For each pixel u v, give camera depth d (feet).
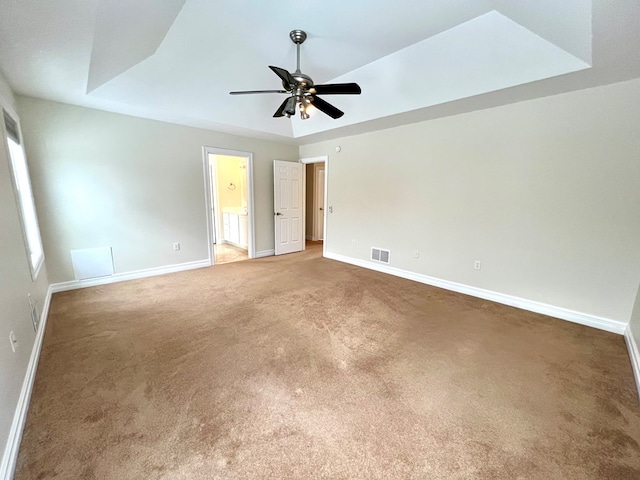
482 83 8.48
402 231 13.61
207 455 4.39
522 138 9.61
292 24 7.56
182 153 13.69
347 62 9.69
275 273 14.23
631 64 6.62
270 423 5.02
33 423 4.90
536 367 6.72
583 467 4.27
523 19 6.57
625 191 8.01
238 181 22.59
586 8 5.08
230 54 9.15
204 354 7.09
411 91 10.02
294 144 18.19
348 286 12.34
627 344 7.68
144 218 12.96
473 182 10.96
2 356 4.59
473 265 11.33
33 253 9.20
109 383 5.96
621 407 5.46
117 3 5.24
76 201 11.19
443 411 5.35
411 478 4.09
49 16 4.97
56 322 8.64
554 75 7.32
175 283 12.46
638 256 7.99
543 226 9.50
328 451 4.50
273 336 8.02
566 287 9.24
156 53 8.90
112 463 4.23
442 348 7.52
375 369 6.59
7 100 7.97
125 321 8.79
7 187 6.34
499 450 4.55
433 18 7.22
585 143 8.46
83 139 11.03
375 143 14.26
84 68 7.36
